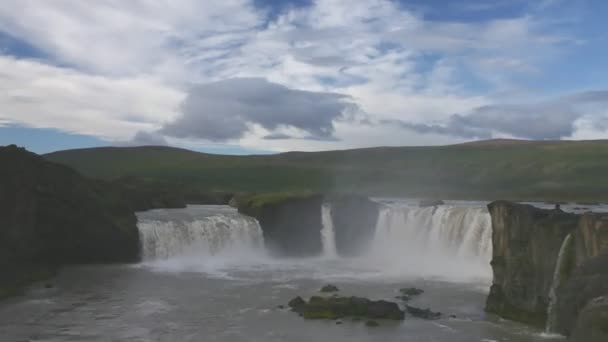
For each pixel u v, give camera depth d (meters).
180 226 75.38
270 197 84.69
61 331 39.75
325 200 85.00
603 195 145.25
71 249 66.81
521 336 38.41
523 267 43.09
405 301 49.69
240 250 79.19
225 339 38.03
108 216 68.75
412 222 79.56
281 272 65.50
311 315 43.88
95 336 38.62
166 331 39.94
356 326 41.12
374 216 83.94
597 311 22.19
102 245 68.12
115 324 41.66
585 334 22.05
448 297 51.41
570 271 37.88
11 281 54.25
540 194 152.38
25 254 60.97
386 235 82.31
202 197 124.88
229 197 129.00
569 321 29.56
